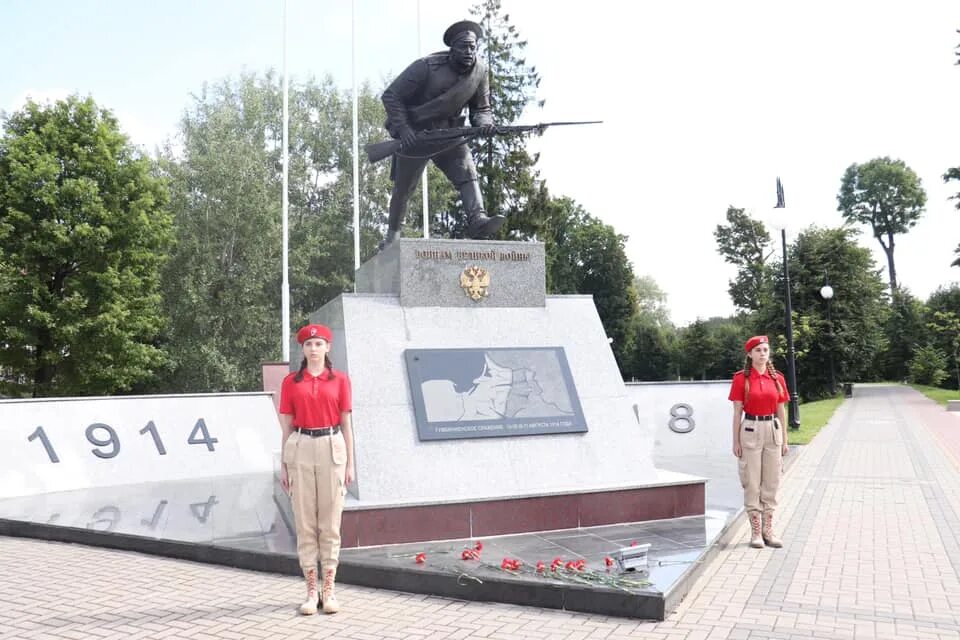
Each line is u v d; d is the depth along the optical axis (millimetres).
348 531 6070
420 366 7223
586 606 4812
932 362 46281
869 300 41188
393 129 9000
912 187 69438
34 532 7402
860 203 71688
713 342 58594
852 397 37312
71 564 6266
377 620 4688
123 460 10414
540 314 8070
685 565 5395
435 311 7719
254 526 7078
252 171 29484
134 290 26047
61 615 4879
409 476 6586
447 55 9047
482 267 7957
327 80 35344
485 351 7523
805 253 40250
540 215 34219
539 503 6629
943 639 4242
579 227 58469
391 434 6777
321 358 5129
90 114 25984
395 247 7871
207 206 28828
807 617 4652
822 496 9203
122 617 4812
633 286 59875
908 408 27875
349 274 33438
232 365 28312
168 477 10695
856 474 11203
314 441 4961
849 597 5070
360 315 7438
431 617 4738
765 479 6605
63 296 25000
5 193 24016
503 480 6809
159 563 6262
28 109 25406
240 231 29172
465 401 7145
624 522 6941
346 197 33938
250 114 32188
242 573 5910
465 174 9242
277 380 17562
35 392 25062
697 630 4430
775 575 5629
